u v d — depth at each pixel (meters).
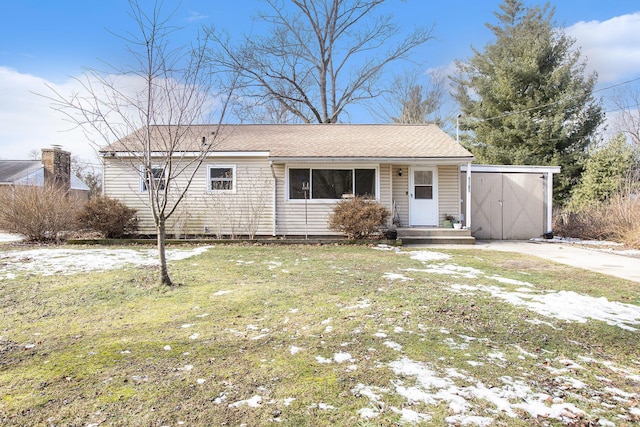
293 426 2.50
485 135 22.03
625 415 2.72
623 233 12.59
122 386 3.00
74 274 6.92
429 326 4.39
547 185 14.24
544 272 7.77
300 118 26.30
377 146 13.46
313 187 12.94
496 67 21.98
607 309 5.23
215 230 12.90
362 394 2.90
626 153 15.62
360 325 4.38
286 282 6.46
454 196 13.50
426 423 2.55
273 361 3.45
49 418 2.57
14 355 3.57
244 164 13.00
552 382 3.19
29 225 11.63
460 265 8.38
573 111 20.34
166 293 5.71
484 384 3.11
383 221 11.78
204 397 2.84
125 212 11.98
